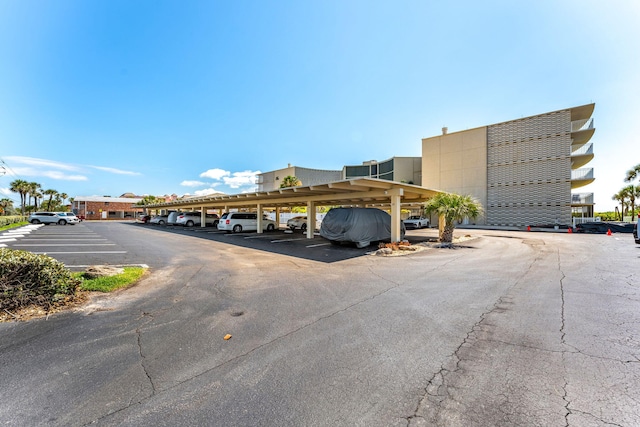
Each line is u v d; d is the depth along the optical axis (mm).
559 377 2715
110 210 54875
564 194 27625
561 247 12648
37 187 55156
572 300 5062
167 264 8641
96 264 8531
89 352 3256
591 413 2217
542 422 2131
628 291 5617
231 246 13070
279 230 24516
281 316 4391
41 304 4645
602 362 2982
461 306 4805
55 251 11016
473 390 2531
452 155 34500
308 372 2836
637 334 3660
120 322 4145
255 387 2594
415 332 3787
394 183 13297
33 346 3398
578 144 33281
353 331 3826
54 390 2553
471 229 27500
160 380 2711
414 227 29641
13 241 14125
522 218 29875
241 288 6012
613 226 21828
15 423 2152
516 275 7109
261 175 72625
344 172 51125
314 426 2113
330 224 13594
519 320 4160
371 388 2570
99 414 2252
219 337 3650
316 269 7980
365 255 10578
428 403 2363
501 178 31297
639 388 2529
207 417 2215
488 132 32250
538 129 29172
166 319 4266
